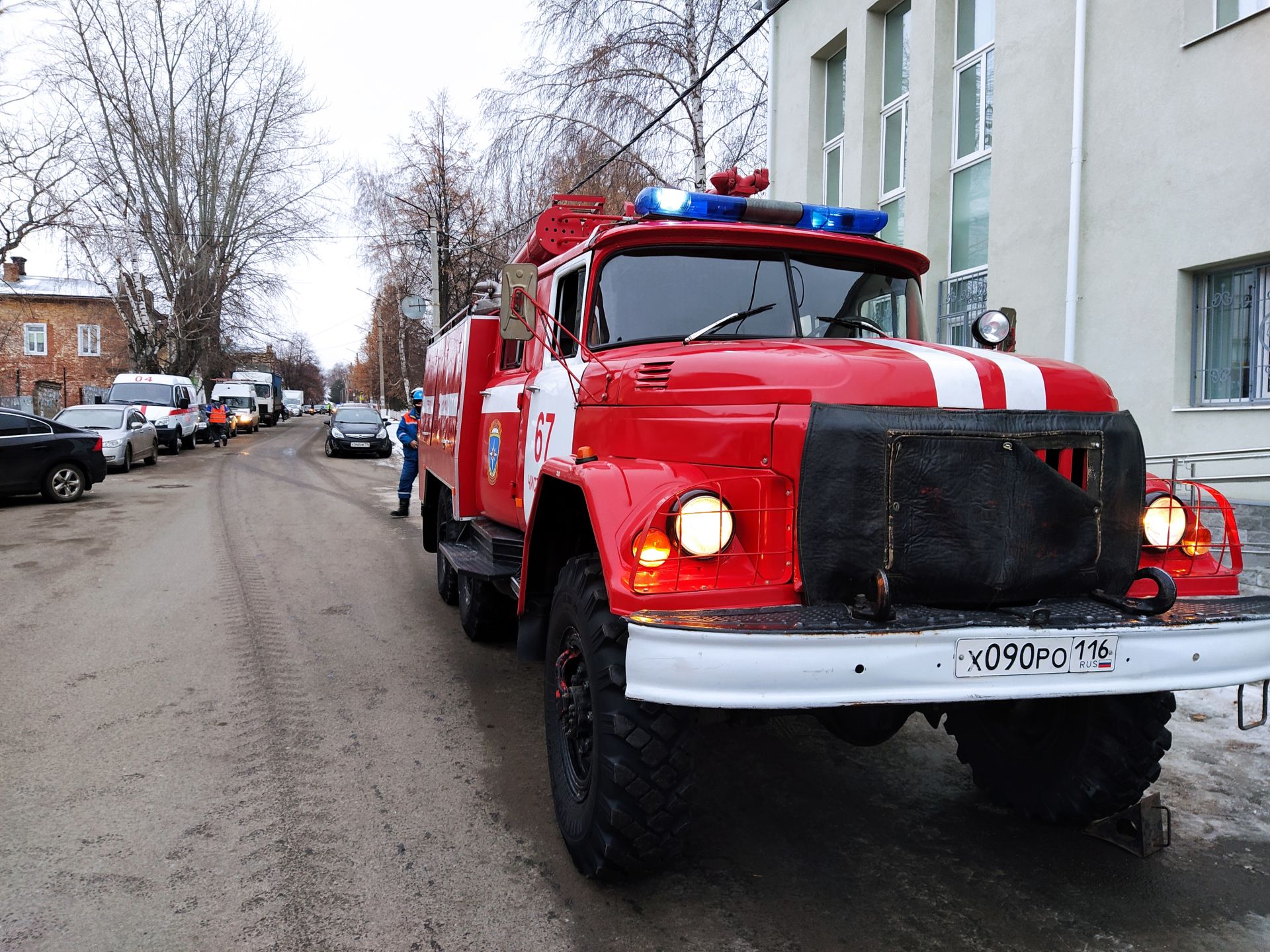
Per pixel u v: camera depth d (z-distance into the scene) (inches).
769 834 133.7
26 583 300.2
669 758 106.0
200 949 103.0
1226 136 265.9
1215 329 279.1
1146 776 123.1
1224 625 101.2
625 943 105.6
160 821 133.6
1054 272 328.2
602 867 111.4
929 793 148.3
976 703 131.6
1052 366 112.8
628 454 128.9
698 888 118.0
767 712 122.0
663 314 148.7
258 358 2352.4
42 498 548.4
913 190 414.3
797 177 527.5
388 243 1181.1
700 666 90.7
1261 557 245.6
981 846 130.4
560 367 162.1
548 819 136.9
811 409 102.3
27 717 175.6
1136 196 294.7
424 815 137.5
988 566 100.7
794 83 527.8
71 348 1727.4
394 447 1051.9
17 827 130.9
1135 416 297.7
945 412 102.0
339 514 490.6
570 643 122.4
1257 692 194.7
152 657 216.2
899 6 448.1
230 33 1328.7
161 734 168.1
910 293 167.0
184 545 378.6
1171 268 283.7
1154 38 287.4
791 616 95.6
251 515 481.7
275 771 152.5
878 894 117.0
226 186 1378.0
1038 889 118.3
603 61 641.6
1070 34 319.3
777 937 107.2
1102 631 97.3
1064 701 127.2
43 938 104.0
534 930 108.0
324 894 114.9
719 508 101.7
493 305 227.6
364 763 156.9
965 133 397.7
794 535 103.1
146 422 791.7
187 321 1323.8
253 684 198.1
